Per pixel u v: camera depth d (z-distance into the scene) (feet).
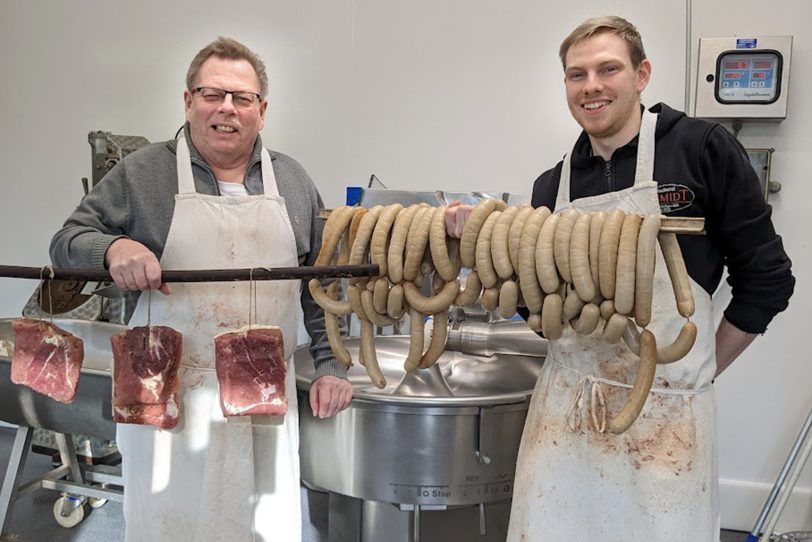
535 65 9.28
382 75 9.78
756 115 8.21
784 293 4.52
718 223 4.50
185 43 10.43
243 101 5.27
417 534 6.20
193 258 5.26
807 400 8.48
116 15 10.62
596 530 4.50
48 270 4.30
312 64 9.99
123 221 5.25
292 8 9.98
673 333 4.36
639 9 8.76
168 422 4.89
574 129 9.24
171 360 4.87
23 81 11.10
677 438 4.32
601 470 4.43
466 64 9.49
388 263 4.16
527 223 3.83
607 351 4.41
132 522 5.56
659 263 4.37
